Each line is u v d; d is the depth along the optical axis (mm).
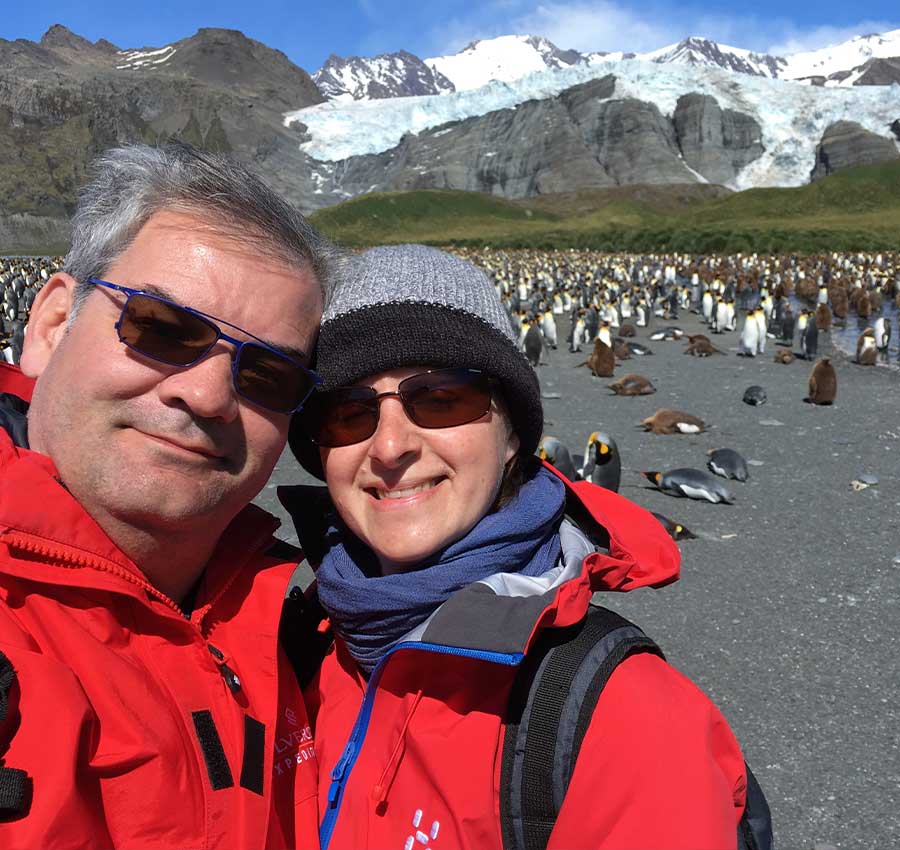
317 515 1743
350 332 1375
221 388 1201
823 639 5340
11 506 1075
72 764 967
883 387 15258
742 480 9234
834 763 4031
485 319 1431
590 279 45625
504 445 1469
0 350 16359
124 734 1069
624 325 24188
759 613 5734
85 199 1317
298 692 1511
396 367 1376
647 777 1067
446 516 1381
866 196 109625
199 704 1201
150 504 1172
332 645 1600
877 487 8914
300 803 1364
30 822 919
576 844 1104
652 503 8391
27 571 1083
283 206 1371
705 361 19016
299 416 1524
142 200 1272
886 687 4734
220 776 1161
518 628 1143
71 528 1139
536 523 1394
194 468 1196
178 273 1221
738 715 4457
